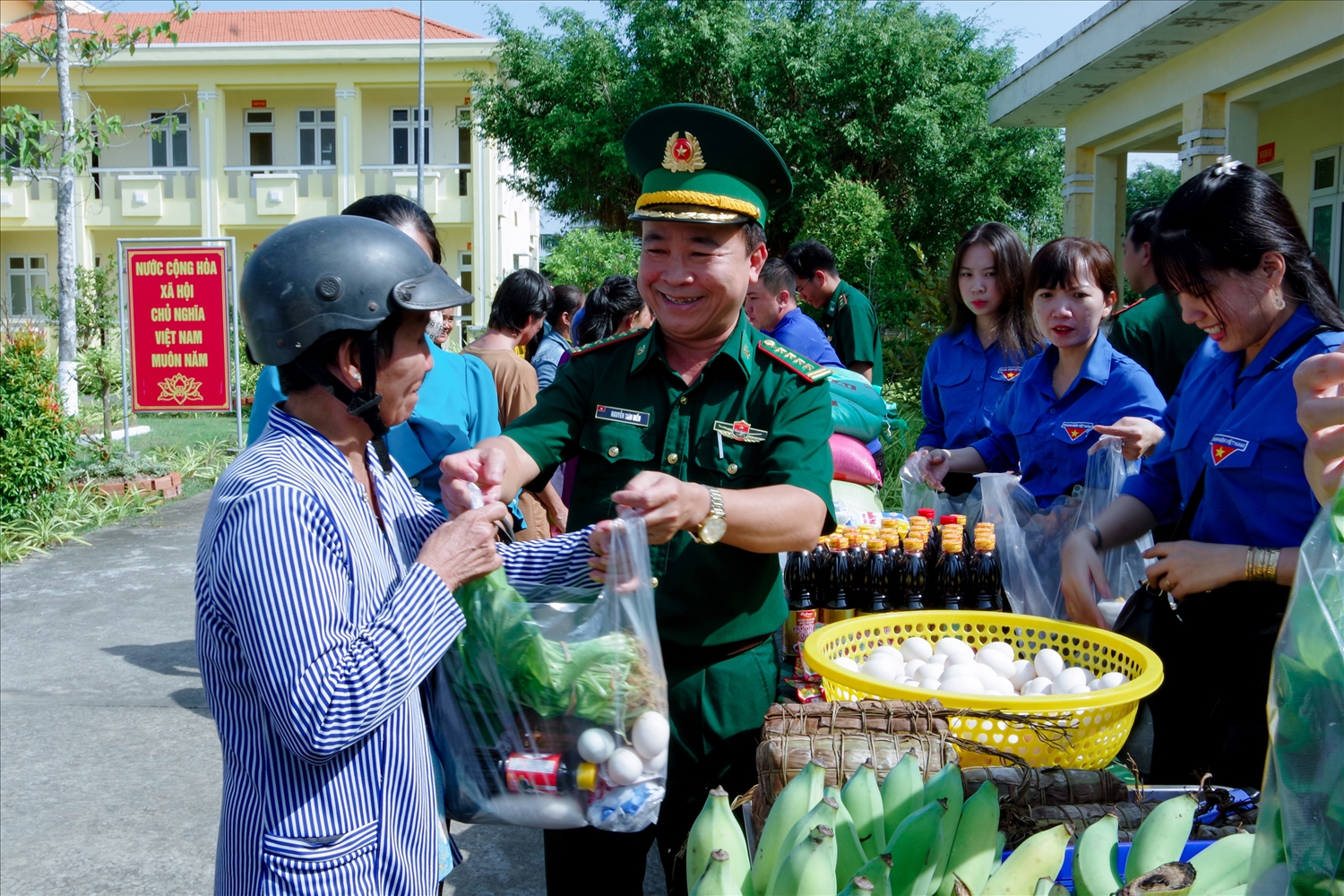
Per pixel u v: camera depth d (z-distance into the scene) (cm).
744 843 157
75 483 918
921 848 147
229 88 2438
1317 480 163
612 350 232
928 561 310
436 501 244
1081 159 1173
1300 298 205
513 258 2814
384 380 151
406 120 2492
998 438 361
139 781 396
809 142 1841
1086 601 241
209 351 1044
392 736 150
